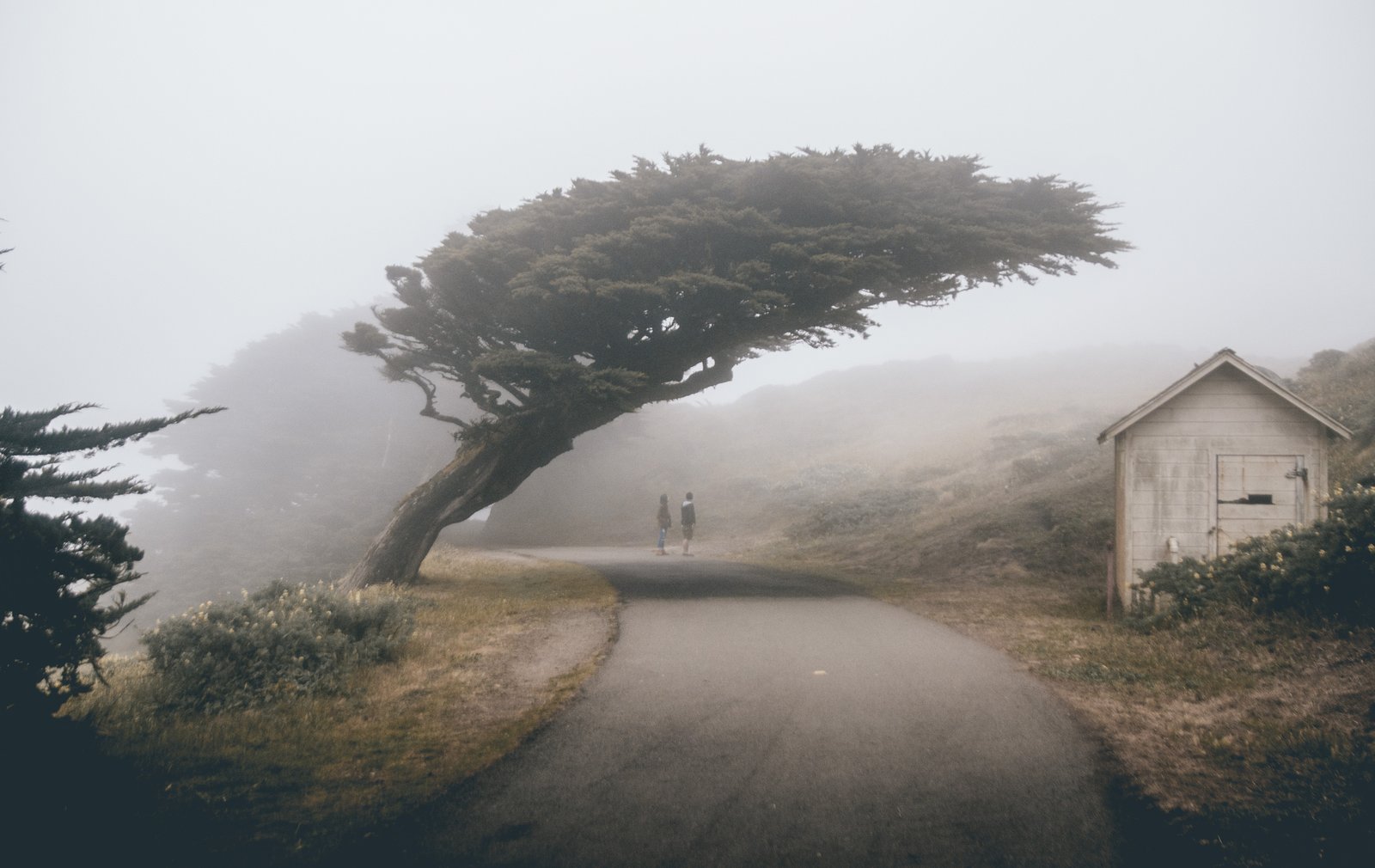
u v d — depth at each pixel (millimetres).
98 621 4500
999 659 8328
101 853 3979
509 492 16484
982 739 5773
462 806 4703
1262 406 11414
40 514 4055
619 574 17234
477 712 6664
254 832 4340
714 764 5336
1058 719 6230
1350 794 4504
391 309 15078
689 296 14586
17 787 4035
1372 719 5535
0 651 4090
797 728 6074
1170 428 11578
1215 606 9180
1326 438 11180
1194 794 4695
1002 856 4000
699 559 21922
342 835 4312
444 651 8992
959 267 15367
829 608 11859
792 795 4805
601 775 5160
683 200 14156
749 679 7543
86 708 6605
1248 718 5969
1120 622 10469
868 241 14195
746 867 3930
